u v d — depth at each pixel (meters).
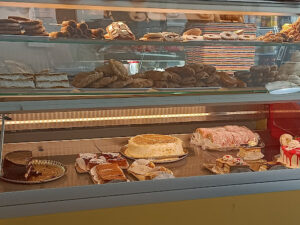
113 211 1.91
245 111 2.74
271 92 2.09
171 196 1.99
